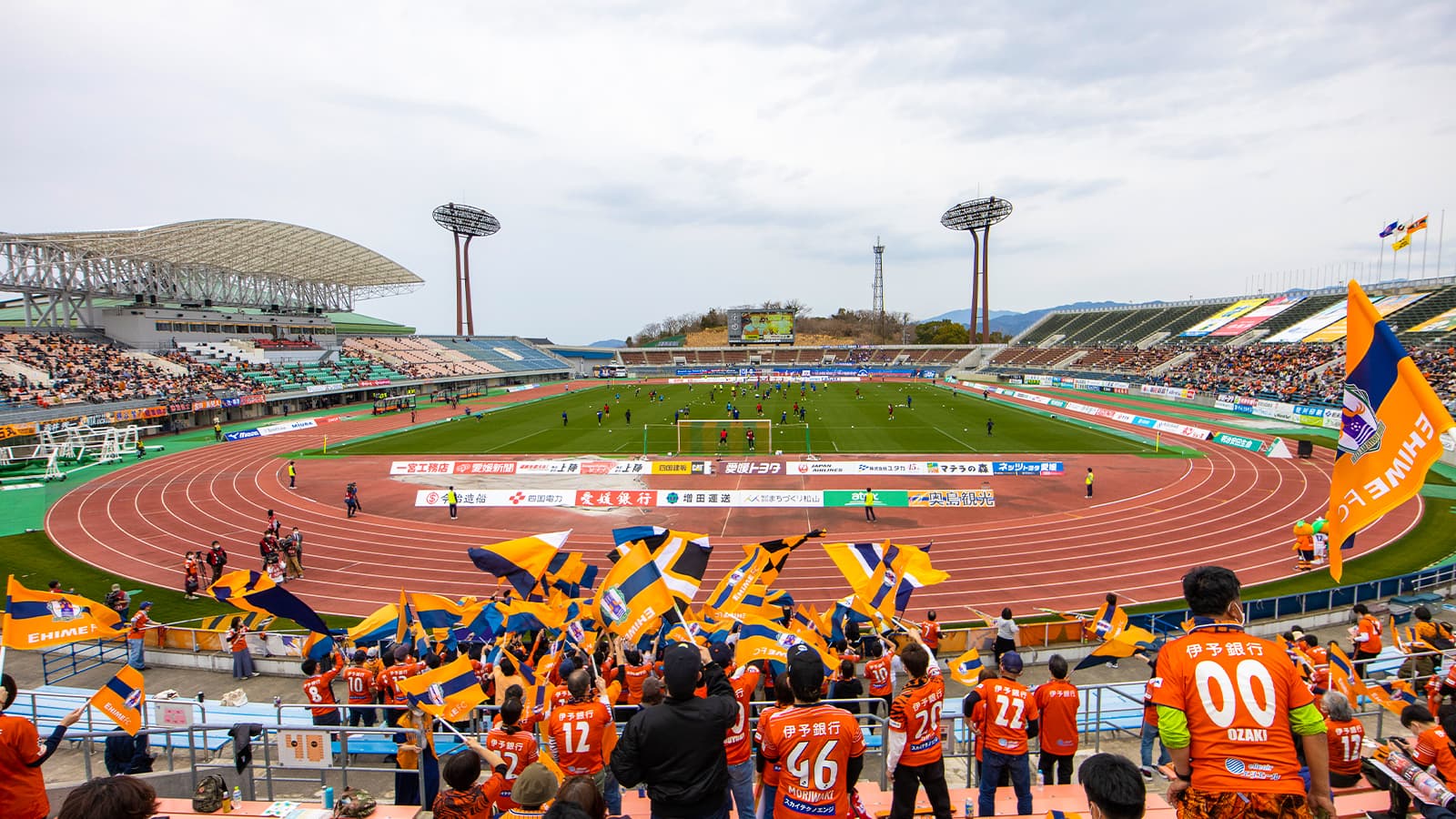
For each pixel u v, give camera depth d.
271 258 77.31
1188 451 46.06
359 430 60.75
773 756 5.27
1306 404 55.84
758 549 13.07
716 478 39.44
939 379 116.56
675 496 33.56
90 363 59.78
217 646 17.64
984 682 6.98
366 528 30.67
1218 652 4.09
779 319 128.25
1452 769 5.92
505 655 10.80
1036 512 31.92
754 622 11.92
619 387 109.25
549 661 11.16
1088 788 3.82
